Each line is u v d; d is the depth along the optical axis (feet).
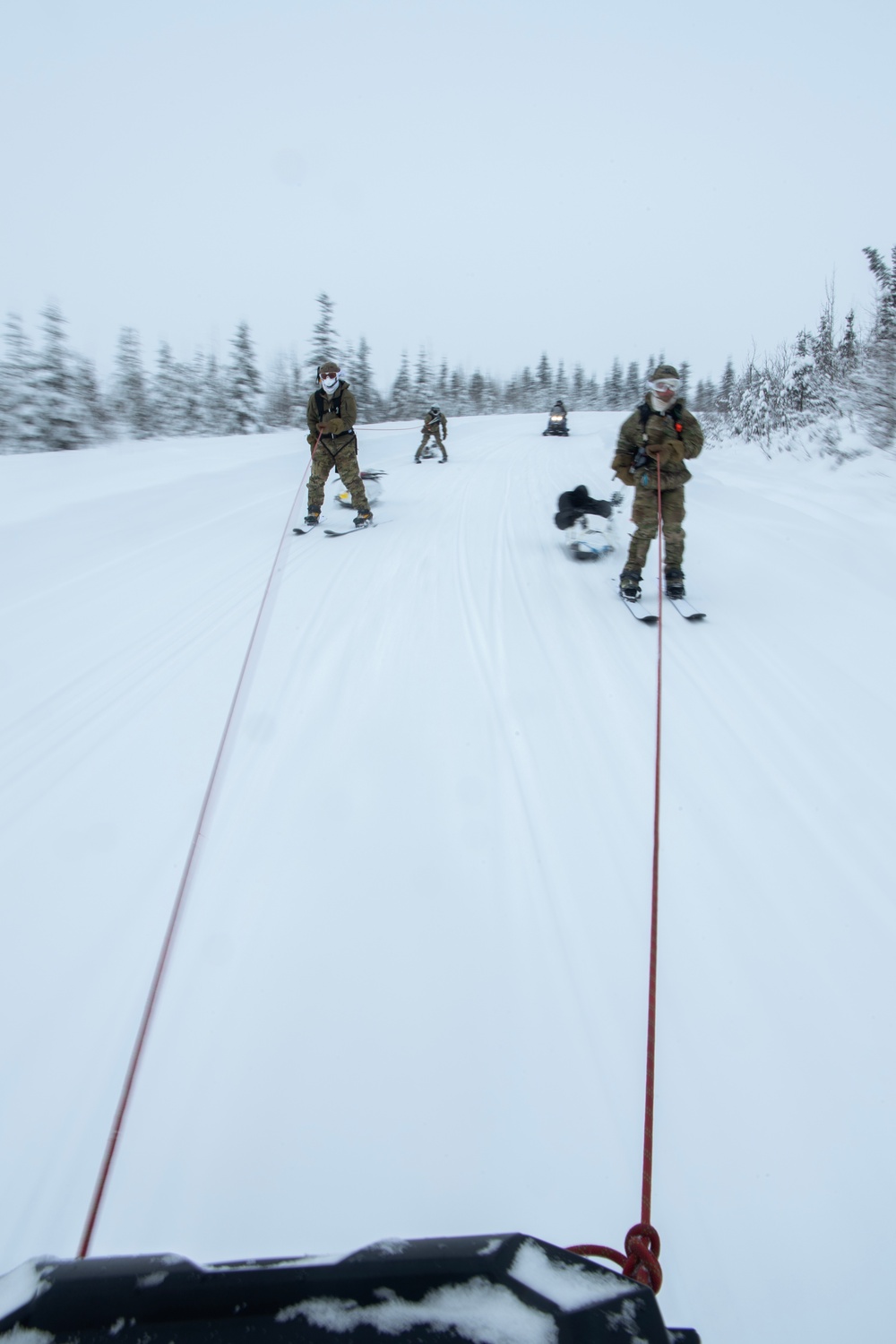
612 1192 4.77
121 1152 5.09
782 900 7.37
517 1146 5.08
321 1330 2.38
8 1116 5.37
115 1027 6.08
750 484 30.09
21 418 85.97
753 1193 4.74
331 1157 5.03
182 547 21.44
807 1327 4.03
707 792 9.16
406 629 14.60
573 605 16.07
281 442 47.67
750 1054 5.74
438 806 8.87
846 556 18.07
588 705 11.38
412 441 63.00
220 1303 2.42
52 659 13.57
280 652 13.55
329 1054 5.77
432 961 6.63
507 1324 2.43
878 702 11.37
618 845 8.18
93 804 9.18
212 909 7.31
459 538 22.81
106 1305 2.40
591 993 6.30
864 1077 5.54
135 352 127.24
